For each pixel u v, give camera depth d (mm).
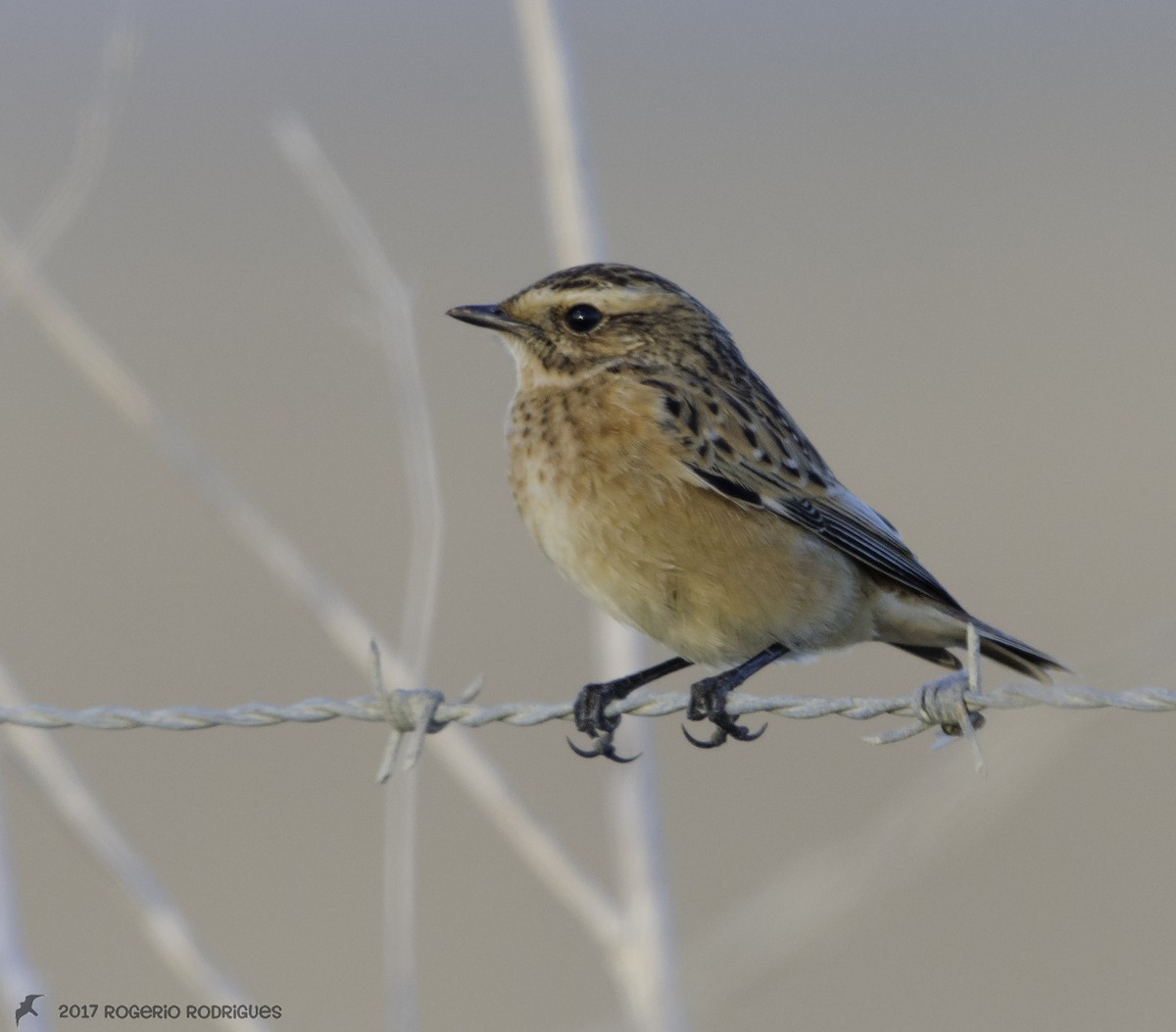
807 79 48438
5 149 34625
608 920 7828
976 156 41031
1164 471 23312
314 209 33656
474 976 13250
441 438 22062
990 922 14688
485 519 20703
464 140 39531
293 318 27766
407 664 7309
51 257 25625
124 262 30359
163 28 45531
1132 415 25312
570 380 8555
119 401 8391
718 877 14109
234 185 35312
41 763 7656
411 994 6863
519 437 8500
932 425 24938
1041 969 14031
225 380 25109
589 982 13211
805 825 14852
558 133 9133
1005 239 34625
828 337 28859
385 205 34000
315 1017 12492
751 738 8430
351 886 14023
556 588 19109
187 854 14398
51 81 39406
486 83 44250
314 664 17266
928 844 8227
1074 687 6617
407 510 21031
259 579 19453
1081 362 27625
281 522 20578
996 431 24750
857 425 25078
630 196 37844
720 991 8125
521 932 13766
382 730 16516
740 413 8469
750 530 8312
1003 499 22562
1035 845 15680
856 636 8789
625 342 8562
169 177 35688
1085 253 33625
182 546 20281
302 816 14961
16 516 20875
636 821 8094
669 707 7445
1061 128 43156
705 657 8523
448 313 8812
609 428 8258
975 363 27797
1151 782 16500
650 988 7766
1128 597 19578
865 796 15297
